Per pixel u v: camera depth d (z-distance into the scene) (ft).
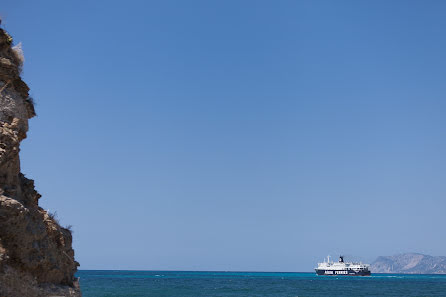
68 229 84.23
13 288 60.90
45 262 69.31
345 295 323.57
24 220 64.28
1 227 61.41
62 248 77.51
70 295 73.10
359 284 561.84
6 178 66.85
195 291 339.16
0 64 70.59
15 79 73.97
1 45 73.36
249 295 301.63
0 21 74.02
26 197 71.72
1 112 69.21
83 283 460.55
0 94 69.36
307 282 622.95
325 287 463.83
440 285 556.51
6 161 66.28
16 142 68.18
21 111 73.05
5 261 60.13
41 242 70.18
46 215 76.48
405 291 394.11
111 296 245.45
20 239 63.67
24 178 75.87
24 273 64.39
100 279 633.20
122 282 509.76
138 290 327.47
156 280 616.80
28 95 78.89
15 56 76.43
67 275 78.89
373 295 326.85
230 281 626.64
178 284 475.72
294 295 312.71
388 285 540.11
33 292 64.85
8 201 62.03
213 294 304.50
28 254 65.36
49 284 70.69
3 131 66.80
